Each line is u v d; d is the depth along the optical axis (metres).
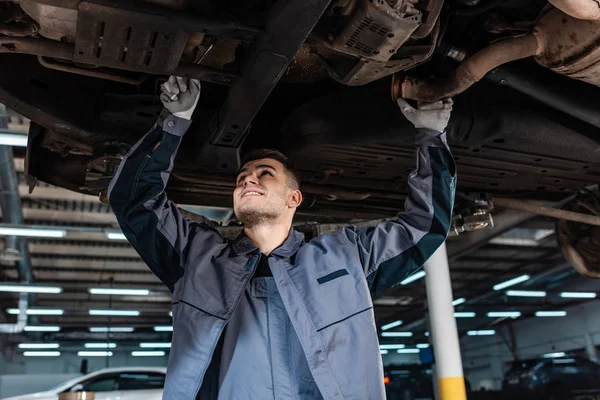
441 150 1.49
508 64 1.63
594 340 12.14
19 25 1.28
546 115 1.78
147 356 15.86
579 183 2.16
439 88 1.50
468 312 12.92
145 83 1.83
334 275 1.36
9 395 12.00
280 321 1.30
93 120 1.75
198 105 1.88
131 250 8.55
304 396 1.23
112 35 1.23
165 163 1.37
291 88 1.94
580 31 1.36
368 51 1.33
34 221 7.22
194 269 1.37
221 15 1.25
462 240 8.01
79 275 9.71
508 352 14.43
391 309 12.88
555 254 9.31
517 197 2.37
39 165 2.00
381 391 1.25
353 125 1.75
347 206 2.35
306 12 1.19
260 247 1.47
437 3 1.30
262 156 1.55
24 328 12.30
